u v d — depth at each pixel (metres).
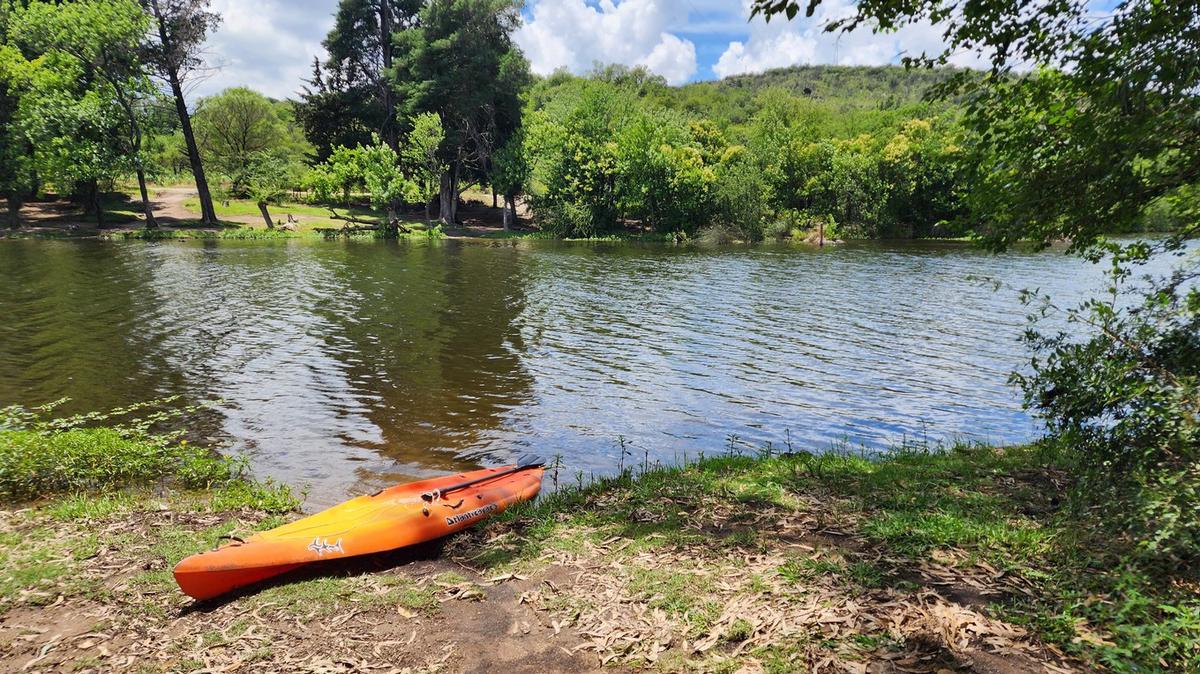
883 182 57.56
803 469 7.22
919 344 16.22
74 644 4.25
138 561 5.44
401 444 9.42
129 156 41.31
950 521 5.10
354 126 60.00
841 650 3.57
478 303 21.36
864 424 10.58
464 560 5.49
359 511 5.96
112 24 39.84
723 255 39.31
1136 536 3.97
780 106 70.06
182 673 3.88
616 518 5.95
